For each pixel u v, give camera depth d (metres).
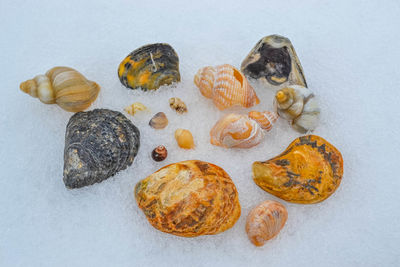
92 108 0.53
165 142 0.52
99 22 0.57
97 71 0.55
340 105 0.54
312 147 0.50
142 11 0.58
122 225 0.50
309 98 0.51
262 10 0.58
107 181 0.51
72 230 0.50
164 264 0.49
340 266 0.50
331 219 0.51
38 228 0.50
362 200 0.51
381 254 0.50
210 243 0.49
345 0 0.58
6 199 0.51
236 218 0.49
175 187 0.48
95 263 0.49
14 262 0.50
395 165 0.53
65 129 0.53
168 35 0.57
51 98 0.51
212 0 0.58
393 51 0.57
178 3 0.58
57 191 0.51
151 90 0.53
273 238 0.50
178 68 0.53
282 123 0.53
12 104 0.54
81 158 0.49
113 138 0.50
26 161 0.52
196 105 0.54
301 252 0.50
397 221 0.51
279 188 0.50
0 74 0.55
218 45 0.56
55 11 0.58
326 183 0.50
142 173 0.51
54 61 0.56
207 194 0.48
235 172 0.51
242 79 0.52
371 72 0.56
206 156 0.52
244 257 0.49
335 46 0.57
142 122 0.53
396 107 0.55
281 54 0.53
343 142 0.53
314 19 0.58
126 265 0.49
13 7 0.58
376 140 0.53
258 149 0.52
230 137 0.51
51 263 0.49
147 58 0.52
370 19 0.58
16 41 0.56
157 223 0.48
